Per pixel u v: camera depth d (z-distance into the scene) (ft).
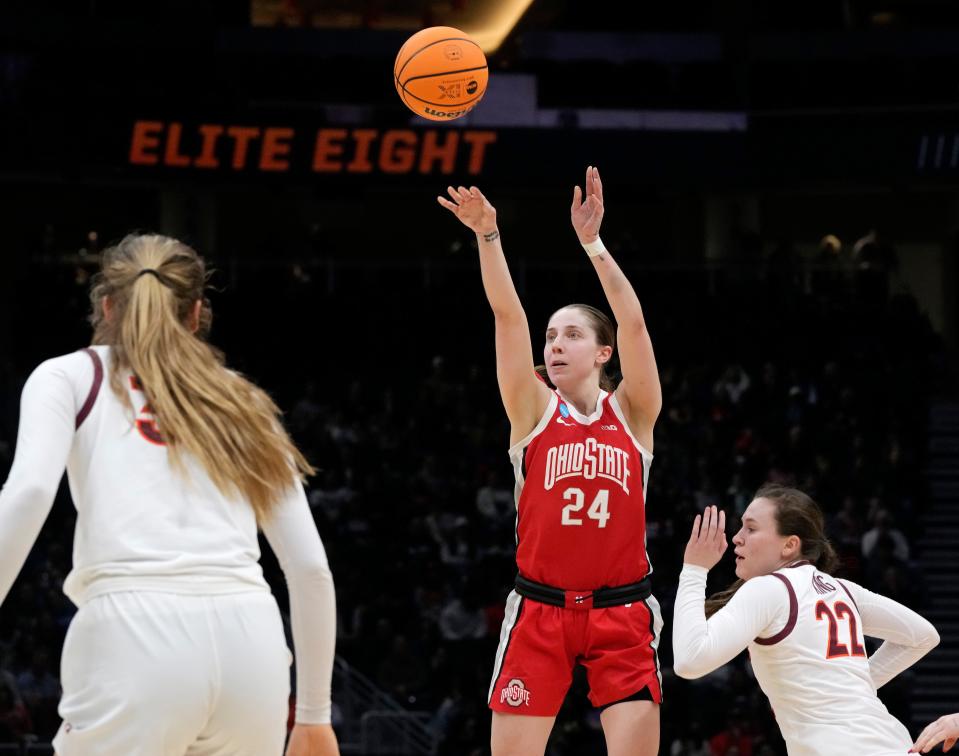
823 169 107.65
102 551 13.23
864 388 99.91
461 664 72.84
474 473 88.84
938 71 106.63
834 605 19.99
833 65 108.27
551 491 20.67
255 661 13.16
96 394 13.87
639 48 114.52
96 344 14.88
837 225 123.03
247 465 13.78
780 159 108.06
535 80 106.63
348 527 83.71
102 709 12.71
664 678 71.87
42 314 98.53
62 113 99.60
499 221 123.03
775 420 93.97
